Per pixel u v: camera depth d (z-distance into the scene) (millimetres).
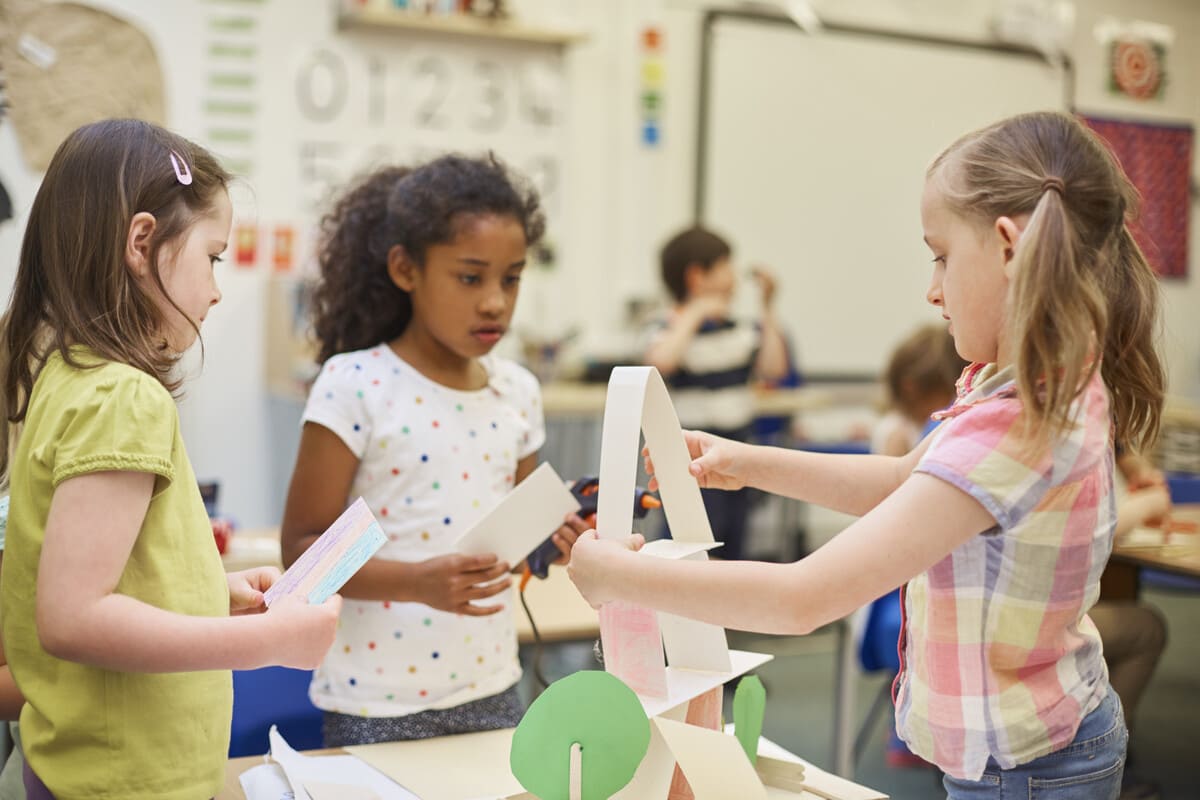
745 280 5262
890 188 5539
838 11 5367
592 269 4934
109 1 3961
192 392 4230
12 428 1099
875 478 1187
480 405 1558
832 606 888
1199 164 6293
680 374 3785
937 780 2895
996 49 5715
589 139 4887
